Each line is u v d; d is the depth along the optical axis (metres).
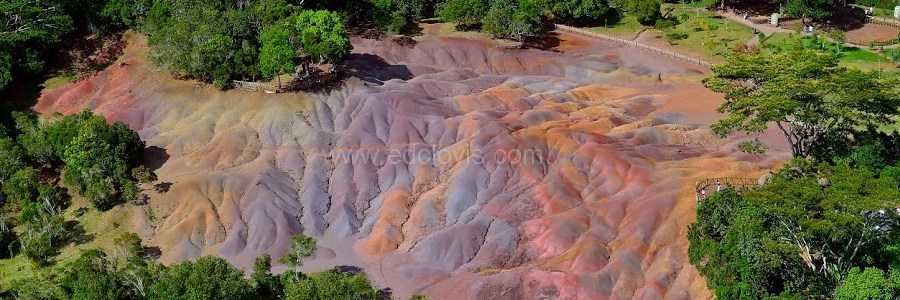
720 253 80.38
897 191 72.31
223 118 113.44
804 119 87.38
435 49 135.25
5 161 104.19
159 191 102.00
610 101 119.44
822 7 135.62
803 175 79.56
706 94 120.94
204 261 79.31
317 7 137.88
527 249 92.88
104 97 122.56
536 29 139.00
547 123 110.19
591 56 134.88
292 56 112.88
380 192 104.06
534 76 128.88
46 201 100.06
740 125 91.19
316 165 106.31
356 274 91.75
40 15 126.88
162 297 75.12
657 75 128.25
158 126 114.88
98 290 78.06
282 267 93.69
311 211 101.19
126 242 93.31
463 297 86.50
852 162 87.50
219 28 118.94
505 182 100.88
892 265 76.19
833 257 78.12
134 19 132.50
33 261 93.69
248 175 103.88
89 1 133.25
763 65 93.62
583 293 84.25
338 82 119.38
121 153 103.06
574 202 97.25
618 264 86.62
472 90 122.50
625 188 97.31
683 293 82.44
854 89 85.75
